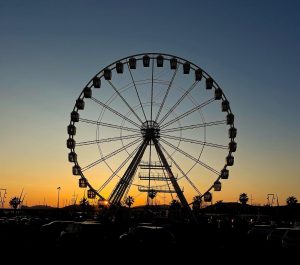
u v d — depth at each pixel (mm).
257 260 26375
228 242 42156
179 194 46781
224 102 50438
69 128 48875
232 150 49344
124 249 28000
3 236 43375
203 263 24406
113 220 49312
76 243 28688
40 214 110688
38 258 24703
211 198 48062
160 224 46781
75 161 48000
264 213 126938
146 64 51000
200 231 46688
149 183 46750
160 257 26391
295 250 30484
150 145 47125
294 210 120562
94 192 47188
